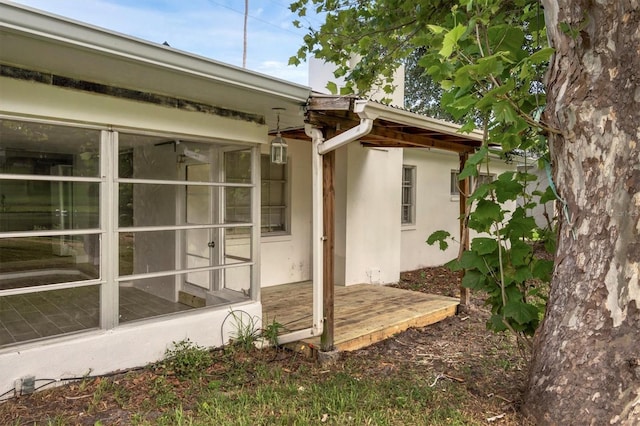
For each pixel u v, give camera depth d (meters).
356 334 4.59
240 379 3.65
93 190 3.59
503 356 4.34
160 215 4.14
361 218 7.36
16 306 3.39
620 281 2.43
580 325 2.57
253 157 4.59
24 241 3.50
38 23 2.43
